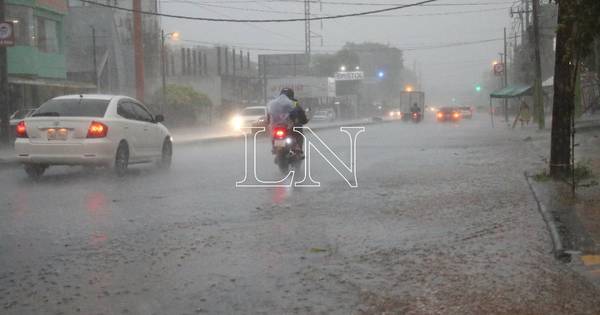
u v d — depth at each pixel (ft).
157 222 30.40
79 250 25.11
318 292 19.83
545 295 19.16
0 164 58.80
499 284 20.31
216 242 26.37
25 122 45.70
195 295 19.66
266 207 34.42
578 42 30.99
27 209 33.60
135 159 50.19
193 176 48.21
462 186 42.37
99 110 47.26
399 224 29.89
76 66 179.01
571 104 41.88
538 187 39.04
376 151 73.15
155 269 22.48
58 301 19.15
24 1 115.85
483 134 112.68
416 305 18.49
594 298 18.80
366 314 17.84
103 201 36.19
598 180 41.14
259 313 18.07
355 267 22.56
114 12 209.05
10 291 20.07
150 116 54.08
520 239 26.48
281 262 23.31
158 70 214.07
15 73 114.73
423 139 98.53
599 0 29.14
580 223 28.09
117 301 19.15
